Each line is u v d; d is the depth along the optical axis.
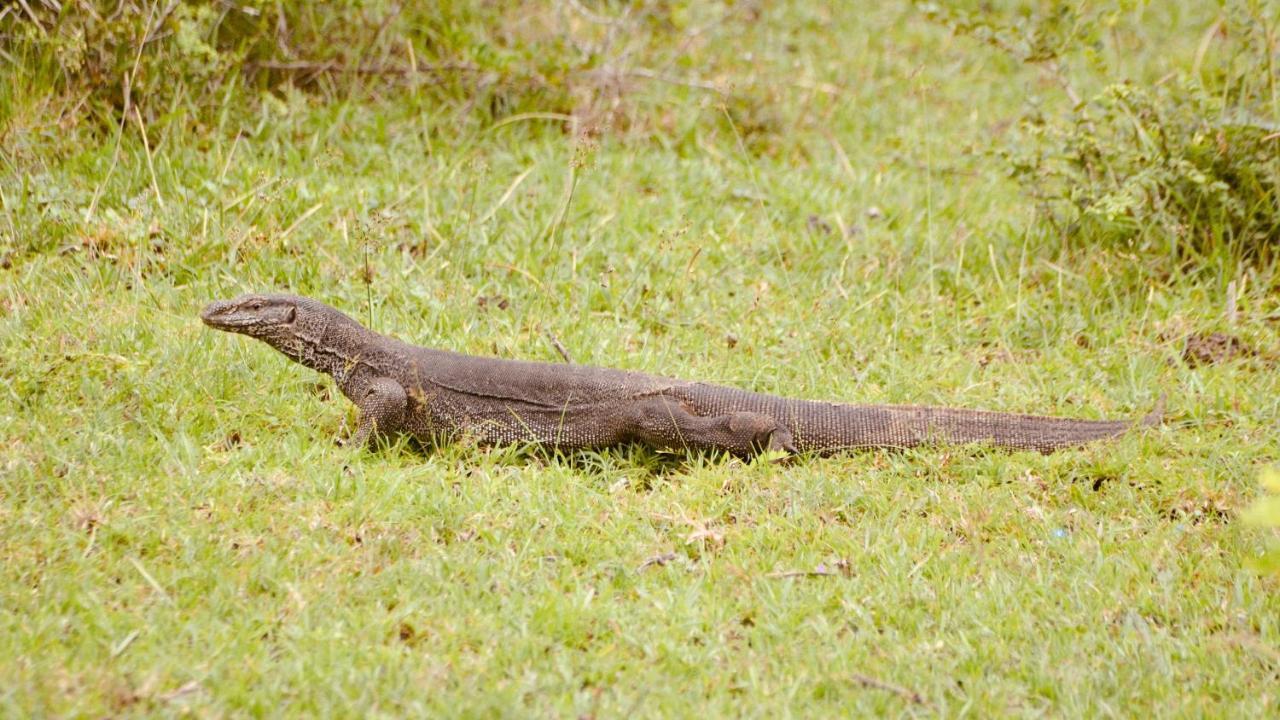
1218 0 14.89
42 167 13.92
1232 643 8.48
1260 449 10.99
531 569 9.05
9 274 12.45
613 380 10.91
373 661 7.84
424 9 17.89
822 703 7.85
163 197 14.08
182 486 9.55
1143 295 13.91
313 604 8.35
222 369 11.27
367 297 12.99
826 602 8.85
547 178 16.02
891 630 8.58
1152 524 10.08
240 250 13.39
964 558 9.44
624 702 7.63
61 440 10.06
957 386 12.38
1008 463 10.74
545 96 17.50
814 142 18.36
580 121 17.12
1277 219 13.88
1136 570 9.33
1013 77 20.78
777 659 8.26
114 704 7.29
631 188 16.12
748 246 14.99
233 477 9.77
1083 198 14.65
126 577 8.52
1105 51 20.72
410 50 16.78
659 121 17.77
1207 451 10.99
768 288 14.05
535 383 10.91
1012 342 13.38
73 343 11.34
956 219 15.77
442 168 15.50
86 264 12.82
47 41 14.27
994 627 8.64
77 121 14.65
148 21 14.79
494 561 9.04
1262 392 12.02
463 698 7.53
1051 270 14.47
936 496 10.27
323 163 14.49
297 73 16.84
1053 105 19.09
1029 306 13.76
